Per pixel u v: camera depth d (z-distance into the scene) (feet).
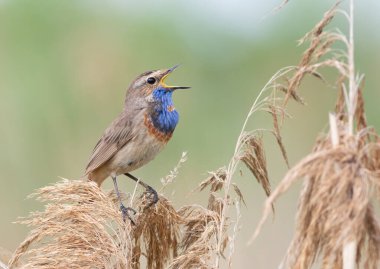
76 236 26.22
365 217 19.74
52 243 26.37
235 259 44.70
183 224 28.09
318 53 22.70
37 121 61.67
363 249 19.92
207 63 70.38
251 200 50.19
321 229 19.80
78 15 70.13
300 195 20.40
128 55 68.08
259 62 71.41
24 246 26.40
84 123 62.85
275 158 57.82
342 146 19.86
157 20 71.26
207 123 65.98
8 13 69.56
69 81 65.51
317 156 19.61
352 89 21.26
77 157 59.52
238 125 66.18
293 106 61.26
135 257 28.17
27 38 68.28
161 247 28.45
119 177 51.88
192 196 52.16
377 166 20.16
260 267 44.88
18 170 57.52
